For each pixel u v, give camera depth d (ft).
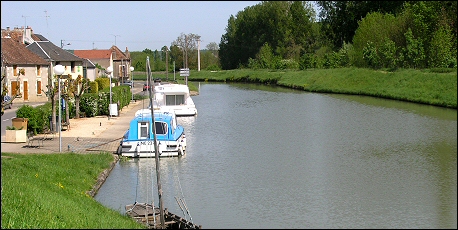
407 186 61.41
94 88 167.63
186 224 45.65
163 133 77.30
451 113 127.65
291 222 48.21
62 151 73.72
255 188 60.54
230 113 139.03
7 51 158.81
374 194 57.82
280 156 80.48
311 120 123.13
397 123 113.39
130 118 116.98
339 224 48.49
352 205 54.49
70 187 55.16
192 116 131.44
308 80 232.32
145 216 47.85
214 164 73.41
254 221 48.21
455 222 48.60
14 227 39.68
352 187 61.52
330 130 106.22
